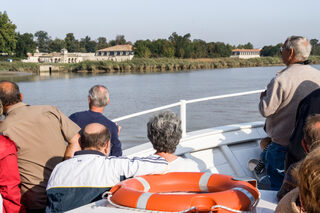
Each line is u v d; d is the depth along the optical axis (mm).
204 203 1499
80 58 110938
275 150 2975
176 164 2184
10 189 2350
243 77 53625
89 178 2092
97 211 1620
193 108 21109
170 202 1487
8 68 79438
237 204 1493
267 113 2857
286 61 2906
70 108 23188
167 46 100188
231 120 17234
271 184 3051
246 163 3953
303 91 2729
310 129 1896
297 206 1466
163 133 2150
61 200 2113
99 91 3156
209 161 3939
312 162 1135
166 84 41531
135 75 64562
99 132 2246
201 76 58031
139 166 2055
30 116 2551
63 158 2693
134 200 1557
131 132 14375
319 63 92562
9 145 2359
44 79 55750
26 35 99938
